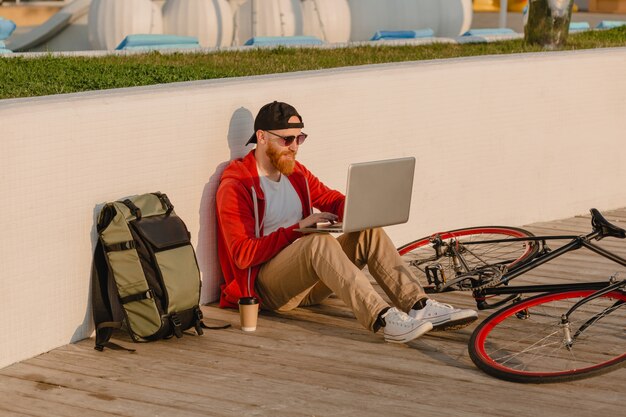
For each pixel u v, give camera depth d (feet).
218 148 28.99
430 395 23.04
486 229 30.76
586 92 42.09
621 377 24.09
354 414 21.94
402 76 35.14
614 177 44.11
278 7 76.64
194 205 28.60
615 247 37.47
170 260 25.64
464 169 38.22
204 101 28.37
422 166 36.55
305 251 26.55
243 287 28.19
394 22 82.58
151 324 25.61
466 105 37.76
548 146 41.16
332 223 26.96
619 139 43.80
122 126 26.30
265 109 27.58
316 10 79.97
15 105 24.63
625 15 127.75
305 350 25.89
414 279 26.61
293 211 28.53
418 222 36.83
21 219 24.18
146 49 53.01
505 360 25.38
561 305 29.32
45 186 24.63
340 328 27.66
